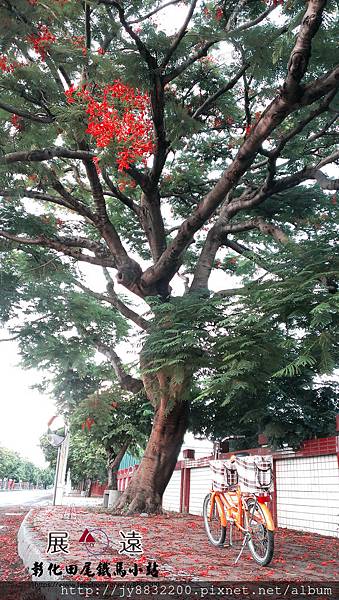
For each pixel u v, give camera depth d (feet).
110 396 41.73
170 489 55.62
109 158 28.14
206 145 44.83
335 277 22.26
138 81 27.68
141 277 39.19
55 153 32.58
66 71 30.40
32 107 31.81
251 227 40.01
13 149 32.76
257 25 25.77
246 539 18.08
